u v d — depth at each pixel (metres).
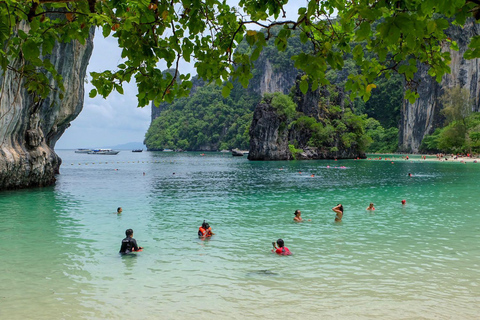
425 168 61.72
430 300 8.34
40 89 4.65
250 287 9.19
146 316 7.59
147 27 4.25
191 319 7.46
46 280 9.73
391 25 2.84
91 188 33.66
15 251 12.55
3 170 27.48
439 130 136.62
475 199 25.20
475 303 8.16
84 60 38.03
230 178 45.34
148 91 4.64
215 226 16.77
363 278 9.80
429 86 147.88
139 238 14.48
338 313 7.68
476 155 105.44
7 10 3.54
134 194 29.36
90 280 9.72
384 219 18.23
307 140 113.56
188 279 9.78
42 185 33.62
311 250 12.60
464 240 13.84
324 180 41.44
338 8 4.05
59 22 4.13
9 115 25.98
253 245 13.33
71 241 14.00
